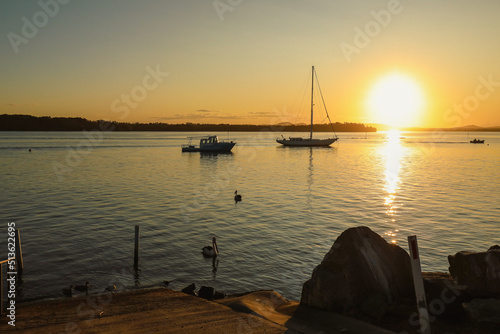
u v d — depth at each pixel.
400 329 7.20
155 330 7.95
